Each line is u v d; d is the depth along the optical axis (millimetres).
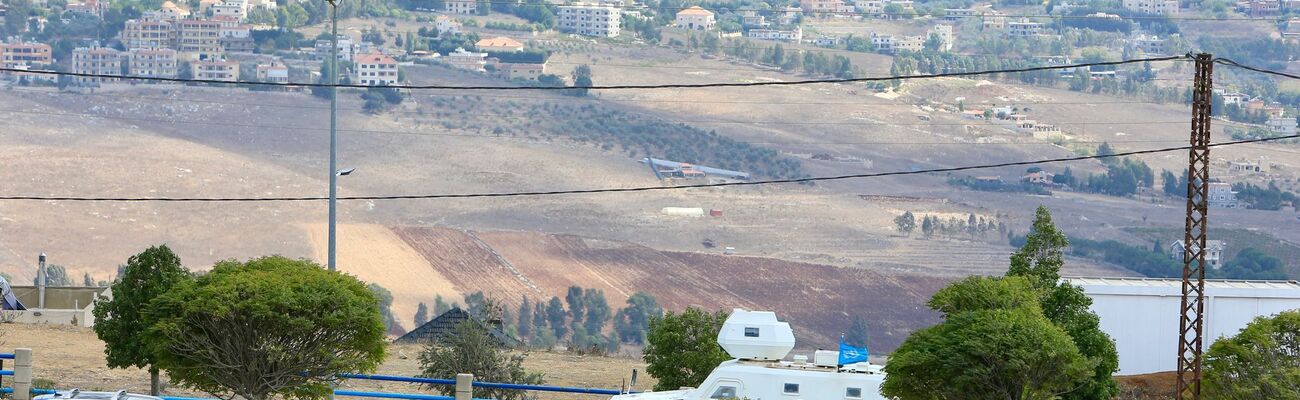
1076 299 118312
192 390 128000
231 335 102125
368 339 104000
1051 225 120938
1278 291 171250
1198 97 112312
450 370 129250
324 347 102875
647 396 106188
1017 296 107688
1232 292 171375
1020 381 95938
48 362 147125
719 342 108250
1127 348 171750
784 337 107188
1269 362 101562
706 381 103562
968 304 107312
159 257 116438
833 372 102438
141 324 114312
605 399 138000
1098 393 115312
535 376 135375
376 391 130625
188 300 102312
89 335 177250
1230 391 102625
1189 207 112438
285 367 102562
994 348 94688
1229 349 103438
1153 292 171750
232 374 103000
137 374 139750
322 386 104812
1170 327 171625
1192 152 112625
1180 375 110625
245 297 101312
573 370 162875
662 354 127125
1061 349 95562
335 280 105062
